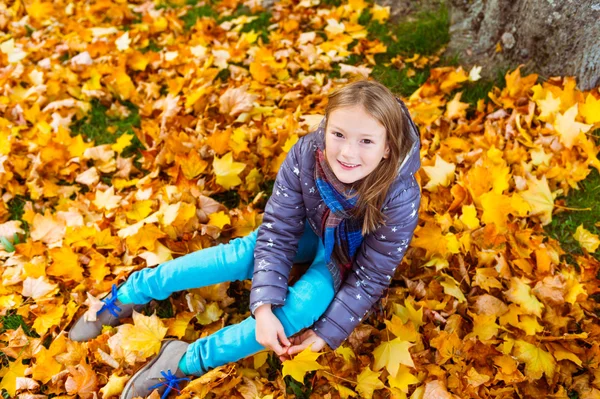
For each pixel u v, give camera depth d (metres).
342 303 1.80
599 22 2.44
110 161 2.66
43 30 3.53
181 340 1.98
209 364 1.84
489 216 2.20
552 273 2.09
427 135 2.63
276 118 2.70
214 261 1.92
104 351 1.95
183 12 3.63
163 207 2.29
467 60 2.94
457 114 2.70
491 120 2.64
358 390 1.83
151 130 2.70
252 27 3.44
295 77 3.05
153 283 1.96
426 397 1.79
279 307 1.81
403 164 1.66
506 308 2.00
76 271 2.15
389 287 2.12
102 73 3.10
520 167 2.40
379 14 3.29
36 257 2.24
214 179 2.46
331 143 1.59
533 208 2.29
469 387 1.81
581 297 2.02
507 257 2.15
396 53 3.10
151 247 2.17
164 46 3.38
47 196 2.50
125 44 3.25
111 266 2.20
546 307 2.01
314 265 1.92
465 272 2.10
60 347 1.95
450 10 3.10
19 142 2.70
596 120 2.46
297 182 1.80
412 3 3.30
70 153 2.66
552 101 2.53
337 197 1.71
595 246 2.20
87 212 2.40
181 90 2.98
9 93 2.98
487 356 1.91
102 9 3.69
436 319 2.00
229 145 2.54
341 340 1.82
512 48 2.76
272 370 1.98
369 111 1.52
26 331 2.08
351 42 3.23
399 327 1.91
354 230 1.79
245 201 2.46
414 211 1.73
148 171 2.65
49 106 2.91
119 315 2.01
